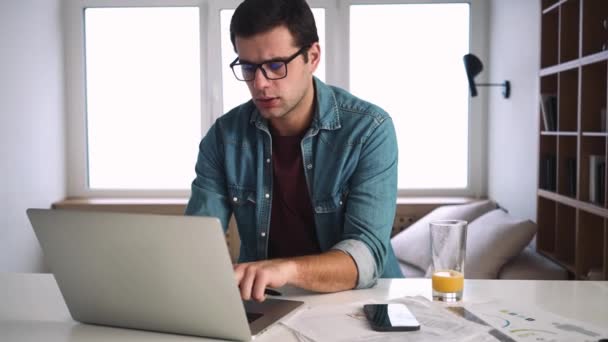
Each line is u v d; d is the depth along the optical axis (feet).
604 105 7.54
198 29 12.66
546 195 8.81
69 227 3.37
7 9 9.95
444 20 12.49
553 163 8.84
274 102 4.46
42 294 4.25
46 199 11.68
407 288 4.30
